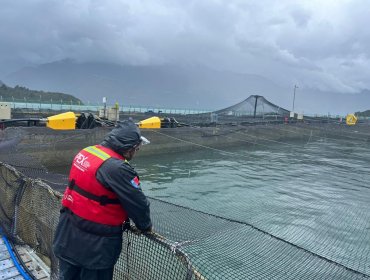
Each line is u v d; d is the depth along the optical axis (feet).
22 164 30.17
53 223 17.72
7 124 60.75
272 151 124.98
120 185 9.73
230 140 124.06
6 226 23.04
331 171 87.86
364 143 168.86
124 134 10.46
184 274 10.85
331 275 13.41
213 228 17.25
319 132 181.37
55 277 16.24
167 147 97.55
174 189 63.82
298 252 15.74
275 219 46.93
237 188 65.72
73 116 56.03
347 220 47.32
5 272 18.70
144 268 12.03
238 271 14.33
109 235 10.11
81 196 10.02
